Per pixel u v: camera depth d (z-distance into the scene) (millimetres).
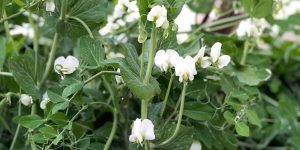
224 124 485
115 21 604
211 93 521
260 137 671
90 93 510
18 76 460
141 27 397
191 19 725
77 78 438
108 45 575
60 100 430
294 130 663
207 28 669
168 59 413
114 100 474
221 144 496
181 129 430
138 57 449
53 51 516
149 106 466
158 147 434
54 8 465
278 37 834
